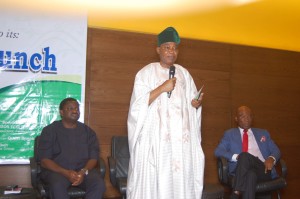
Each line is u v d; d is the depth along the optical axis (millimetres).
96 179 2832
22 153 3584
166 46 2566
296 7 4840
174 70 2578
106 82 3971
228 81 4496
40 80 3689
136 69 4094
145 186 2322
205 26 4555
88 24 4074
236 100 4508
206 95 4359
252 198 3078
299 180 4680
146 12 4312
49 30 3758
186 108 2527
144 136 2418
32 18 3717
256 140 3709
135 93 2543
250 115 3707
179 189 2311
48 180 2754
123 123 3984
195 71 4355
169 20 4398
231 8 4645
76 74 3797
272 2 4730
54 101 3715
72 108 3084
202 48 4422
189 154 2412
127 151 3490
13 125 3582
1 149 3525
